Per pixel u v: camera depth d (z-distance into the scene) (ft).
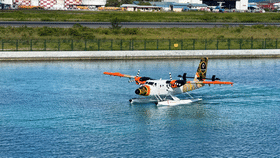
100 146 164.96
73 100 240.12
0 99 240.94
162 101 231.50
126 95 255.91
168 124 194.59
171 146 165.68
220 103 234.79
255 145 167.12
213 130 185.78
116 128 187.62
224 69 361.51
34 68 359.87
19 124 191.62
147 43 506.07
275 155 156.56
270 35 592.60
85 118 202.49
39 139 172.04
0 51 429.79
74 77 317.83
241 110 219.61
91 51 425.28
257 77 318.86
